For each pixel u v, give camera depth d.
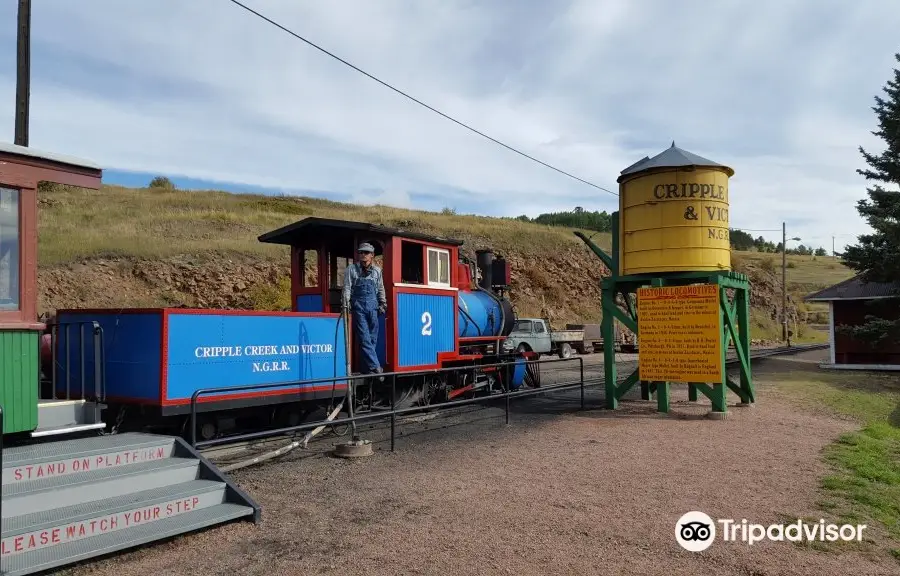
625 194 12.21
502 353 14.70
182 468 5.90
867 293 23.45
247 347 8.49
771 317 55.94
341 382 9.98
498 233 45.62
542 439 9.21
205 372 7.92
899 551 5.07
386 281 11.02
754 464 7.68
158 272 25.48
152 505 5.25
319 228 11.04
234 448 8.57
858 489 6.67
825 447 8.78
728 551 4.94
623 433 9.67
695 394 13.31
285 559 4.74
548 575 4.46
